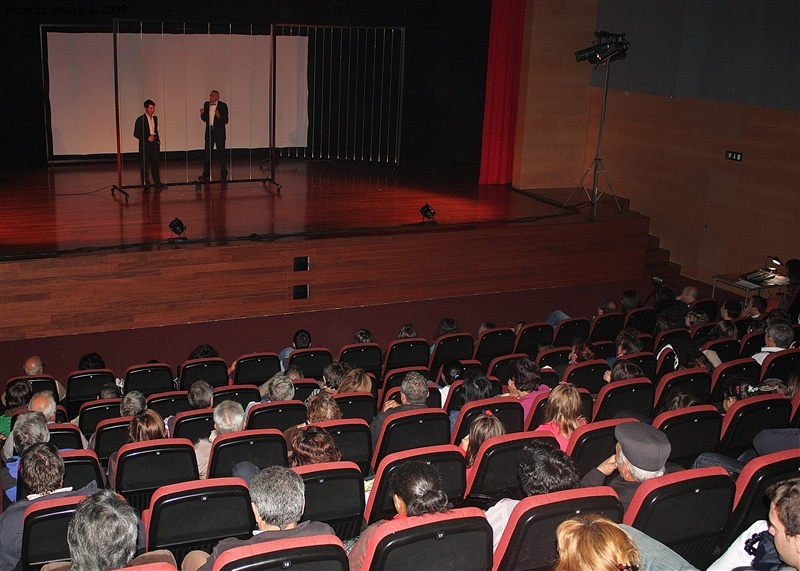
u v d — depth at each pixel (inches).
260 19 542.9
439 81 594.9
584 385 231.0
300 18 550.3
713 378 216.8
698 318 300.4
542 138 535.8
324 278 390.3
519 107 526.6
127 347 347.6
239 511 133.2
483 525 109.9
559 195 523.2
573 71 531.8
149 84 535.5
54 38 505.7
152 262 352.8
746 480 128.8
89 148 533.0
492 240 422.6
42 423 163.5
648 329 341.4
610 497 115.1
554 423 164.7
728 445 176.6
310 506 140.3
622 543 77.5
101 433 192.1
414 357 288.5
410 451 146.2
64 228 374.6
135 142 544.7
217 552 109.3
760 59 430.0
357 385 209.5
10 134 522.3
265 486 112.5
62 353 336.5
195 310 369.1
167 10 521.7
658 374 253.9
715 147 466.3
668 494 117.3
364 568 107.7
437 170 574.6
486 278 429.7
